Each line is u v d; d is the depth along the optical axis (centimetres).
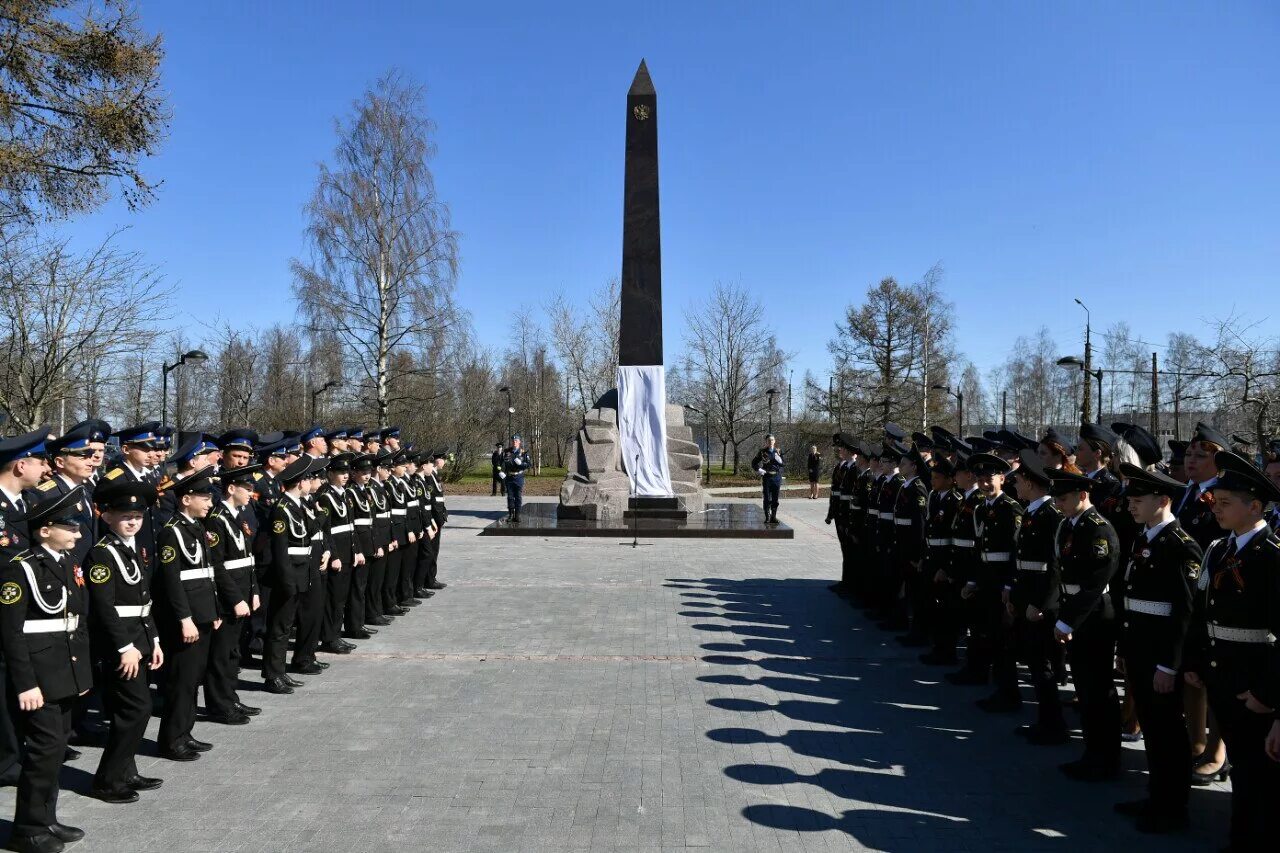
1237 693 401
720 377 4272
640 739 591
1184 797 452
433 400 3509
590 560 1436
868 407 4269
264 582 713
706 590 1168
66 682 432
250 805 479
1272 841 390
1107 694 527
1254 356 2153
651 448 1912
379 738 591
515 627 938
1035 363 5947
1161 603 459
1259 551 402
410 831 445
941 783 519
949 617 789
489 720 630
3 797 502
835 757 561
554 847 427
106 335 1795
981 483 692
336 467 834
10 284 1639
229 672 630
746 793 500
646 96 1892
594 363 4925
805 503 2759
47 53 1177
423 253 2962
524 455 1978
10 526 475
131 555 497
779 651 845
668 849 427
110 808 475
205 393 4400
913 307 4306
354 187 2869
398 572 1025
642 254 1905
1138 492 479
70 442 627
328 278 2889
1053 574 580
